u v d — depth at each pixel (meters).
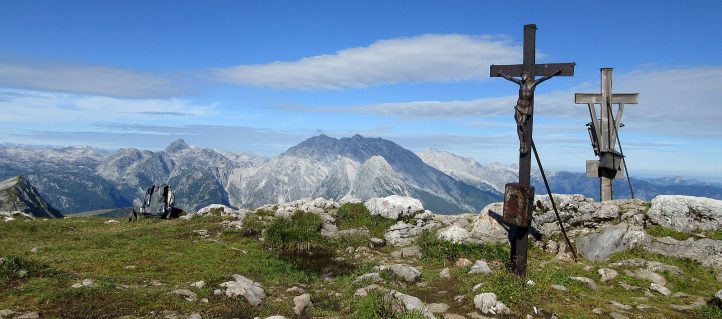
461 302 12.62
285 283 15.27
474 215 24.92
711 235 17.69
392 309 10.98
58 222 26.77
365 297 11.93
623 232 18.06
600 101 22.48
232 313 11.28
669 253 17.06
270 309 11.85
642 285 14.30
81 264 15.21
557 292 13.09
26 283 11.96
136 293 11.70
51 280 12.34
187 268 15.71
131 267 15.22
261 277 15.80
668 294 13.60
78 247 18.38
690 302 12.98
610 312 11.80
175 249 18.88
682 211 18.72
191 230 24.00
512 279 13.22
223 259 17.64
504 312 11.67
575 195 22.19
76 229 25.19
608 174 22.91
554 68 14.02
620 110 22.39
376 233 24.19
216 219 27.09
